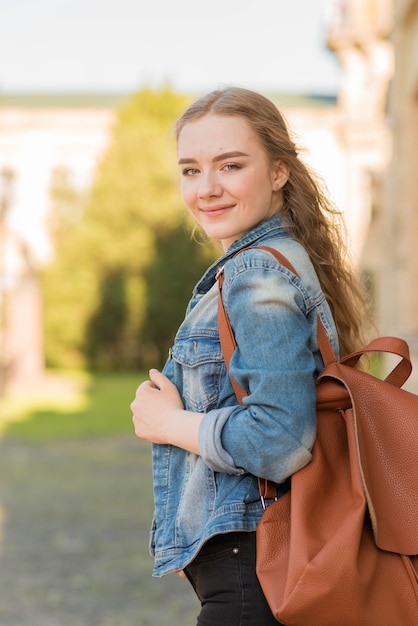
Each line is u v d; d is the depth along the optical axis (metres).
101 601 5.85
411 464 1.88
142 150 32.19
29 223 40.12
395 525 1.83
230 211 2.03
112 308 31.98
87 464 12.62
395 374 2.07
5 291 27.28
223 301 1.94
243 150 2.01
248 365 1.84
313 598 1.74
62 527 8.28
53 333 32.44
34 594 6.03
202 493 1.96
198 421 1.91
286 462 1.81
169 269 31.80
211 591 1.92
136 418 2.03
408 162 8.26
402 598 1.80
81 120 40.06
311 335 1.93
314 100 42.09
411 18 8.02
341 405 1.93
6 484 10.91
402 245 8.72
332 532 1.80
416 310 8.16
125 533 8.00
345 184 37.38
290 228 2.10
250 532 1.89
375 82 35.38
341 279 2.22
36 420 18.06
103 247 31.69
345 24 35.41
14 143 40.28
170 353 2.06
